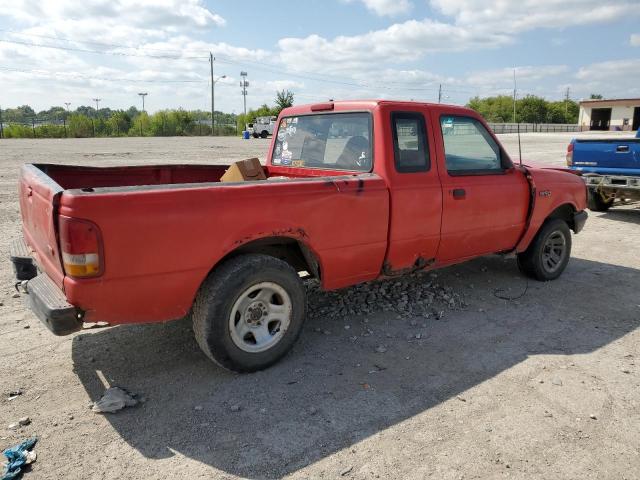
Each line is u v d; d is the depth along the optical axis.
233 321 3.65
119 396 3.42
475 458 2.96
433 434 3.18
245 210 3.54
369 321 4.84
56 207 3.06
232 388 3.65
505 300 5.49
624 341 4.55
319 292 5.51
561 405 3.52
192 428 3.20
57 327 3.07
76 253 2.99
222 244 3.47
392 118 4.43
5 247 6.97
